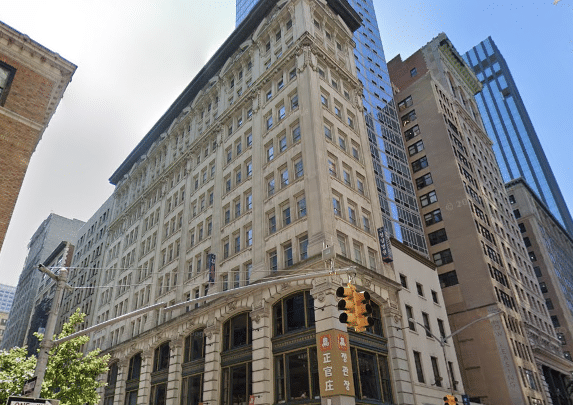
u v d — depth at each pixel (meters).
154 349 42.97
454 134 67.25
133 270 56.22
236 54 53.03
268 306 31.69
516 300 57.72
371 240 35.44
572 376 71.00
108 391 47.34
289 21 45.94
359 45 61.16
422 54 83.19
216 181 45.81
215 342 34.34
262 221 36.16
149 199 61.31
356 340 28.38
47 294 96.62
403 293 35.19
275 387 28.58
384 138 54.41
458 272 54.03
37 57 23.22
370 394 27.45
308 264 29.73
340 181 35.25
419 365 32.81
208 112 55.19
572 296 99.00
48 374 27.64
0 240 19.11
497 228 65.75
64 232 123.44
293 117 38.31
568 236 124.12
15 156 20.92
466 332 50.03
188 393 35.84
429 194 61.53
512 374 45.12
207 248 42.91
